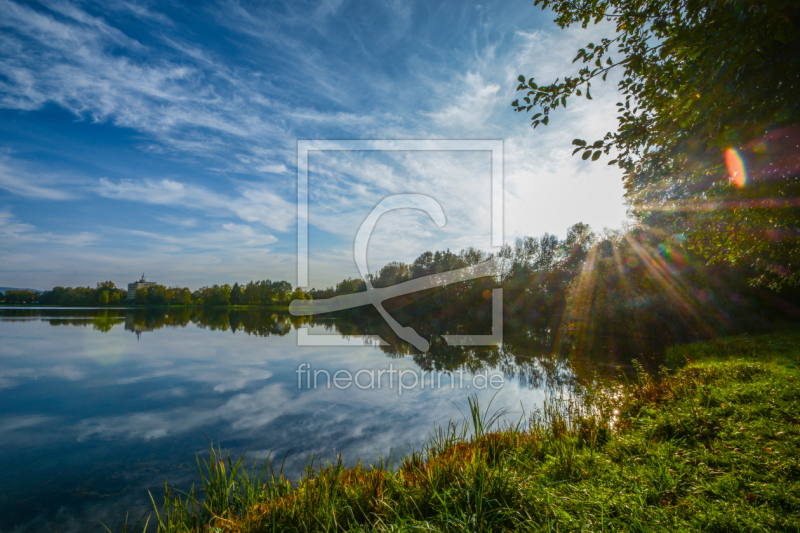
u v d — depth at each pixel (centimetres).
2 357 1903
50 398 1142
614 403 666
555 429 558
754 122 350
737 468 347
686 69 336
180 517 398
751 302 1880
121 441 789
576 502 305
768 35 282
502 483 337
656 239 1777
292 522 335
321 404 1013
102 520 511
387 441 739
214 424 878
